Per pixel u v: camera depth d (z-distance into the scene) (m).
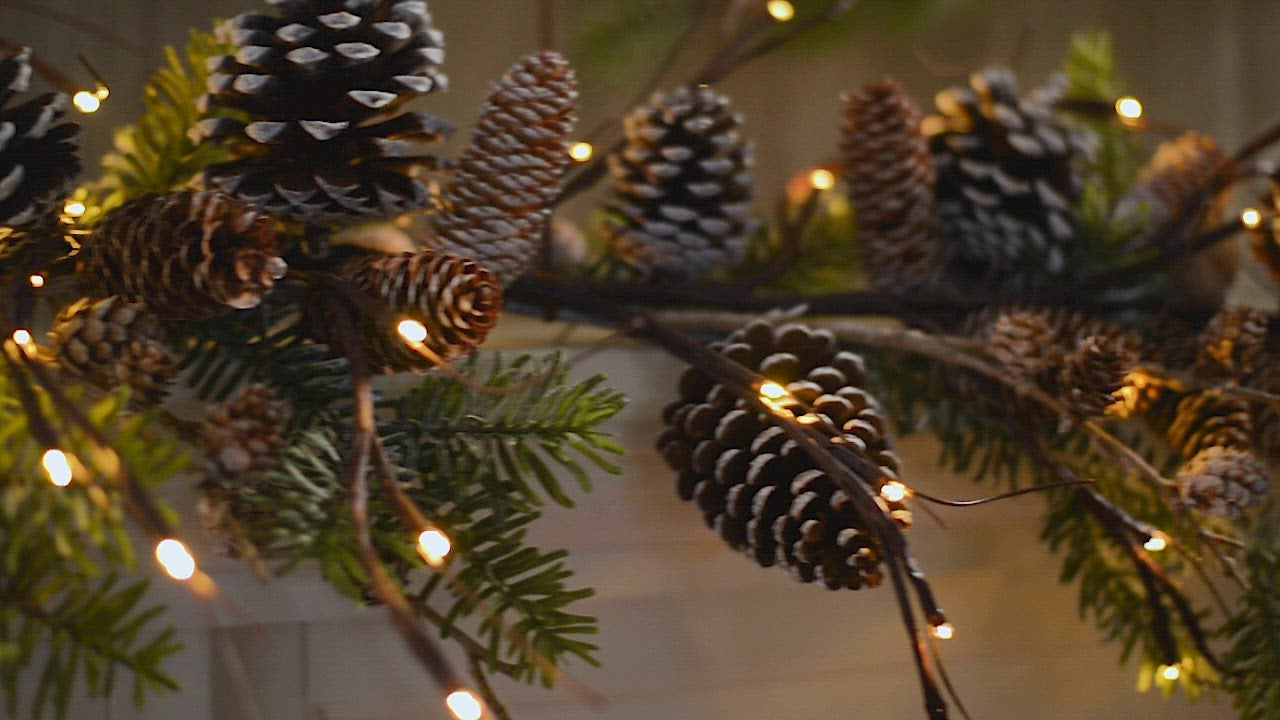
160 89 0.89
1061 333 0.91
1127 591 0.91
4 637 0.78
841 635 0.93
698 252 0.94
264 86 0.83
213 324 0.85
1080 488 0.90
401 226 0.91
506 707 0.89
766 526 0.84
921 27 1.05
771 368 0.86
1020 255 0.97
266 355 0.85
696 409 0.86
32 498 0.78
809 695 0.92
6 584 0.79
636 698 0.91
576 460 0.90
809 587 0.92
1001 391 0.91
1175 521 0.90
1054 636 0.95
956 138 0.97
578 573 0.90
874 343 0.90
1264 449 0.92
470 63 1.08
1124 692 0.95
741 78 1.12
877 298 0.95
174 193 0.81
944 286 0.98
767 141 1.12
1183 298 0.97
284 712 0.88
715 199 0.94
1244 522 0.92
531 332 0.98
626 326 0.88
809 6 1.03
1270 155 1.10
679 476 0.87
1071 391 0.86
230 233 0.80
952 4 1.05
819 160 1.13
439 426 0.84
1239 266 1.00
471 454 0.85
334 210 0.84
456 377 0.81
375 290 0.82
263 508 0.80
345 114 0.84
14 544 0.78
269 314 0.86
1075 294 0.95
